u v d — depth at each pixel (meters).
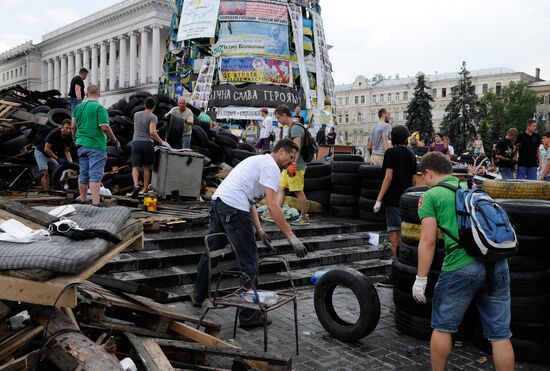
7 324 3.49
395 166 6.92
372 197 10.14
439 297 3.88
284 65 31.41
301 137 8.95
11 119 11.52
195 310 5.59
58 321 3.32
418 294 3.89
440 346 3.85
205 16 31.14
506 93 86.75
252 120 30.64
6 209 4.28
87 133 8.14
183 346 3.66
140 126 9.90
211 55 31.30
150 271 6.34
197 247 7.29
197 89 30.80
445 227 3.78
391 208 6.98
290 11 31.89
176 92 33.22
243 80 30.86
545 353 4.66
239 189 5.14
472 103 63.69
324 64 34.31
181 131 11.61
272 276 7.08
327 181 11.35
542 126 84.69
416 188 6.65
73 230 3.55
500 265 3.76
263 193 5.26
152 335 4.05
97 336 3.72
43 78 91.38
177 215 8.27
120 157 11.24
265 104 30.59
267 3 31.39
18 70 97.62
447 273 3.80
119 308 4.15
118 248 3.87
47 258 2.99
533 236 4.69
